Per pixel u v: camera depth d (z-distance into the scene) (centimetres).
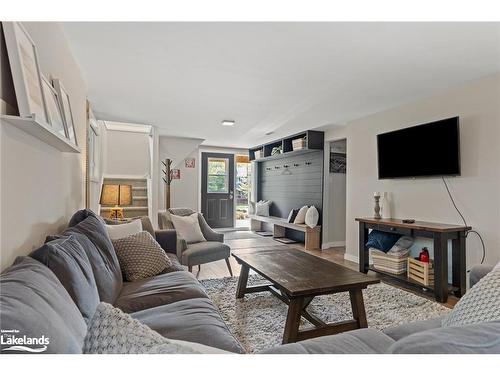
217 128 520
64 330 79
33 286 87
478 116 290
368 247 383
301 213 572
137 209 554
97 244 180
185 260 318
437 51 225
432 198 335
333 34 200
